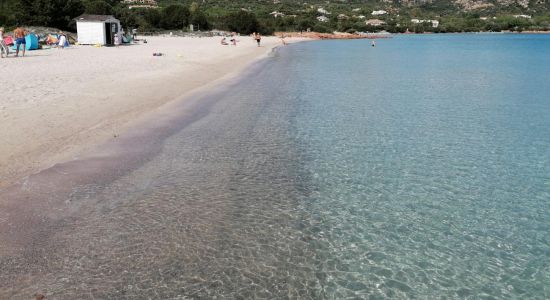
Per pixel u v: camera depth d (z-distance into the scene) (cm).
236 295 524
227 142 1129
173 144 1092
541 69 3028
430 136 1250
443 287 562
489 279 584
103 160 948
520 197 850
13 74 1867
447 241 678
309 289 545
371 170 970
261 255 614
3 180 807
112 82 1822
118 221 687
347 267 596
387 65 3250
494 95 1928
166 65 2550
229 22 8694
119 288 526
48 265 564
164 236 649
